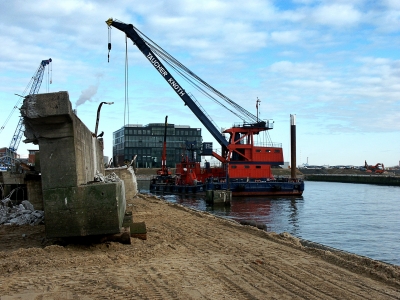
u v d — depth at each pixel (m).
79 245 10.34
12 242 11.56
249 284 7.75
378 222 31.16
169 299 6.57
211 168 64.62
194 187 60.59
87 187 10.02
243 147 57.25
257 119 58.22
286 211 39.56
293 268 9.20
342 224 30.02
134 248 10.41
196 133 135.25
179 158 133.25
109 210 10.05
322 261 10.03
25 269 8.12
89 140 14.55
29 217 15.54
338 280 8.30
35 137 10.05
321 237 23.94
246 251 11.11
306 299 7.01
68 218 10.00
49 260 8.77
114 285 7.19
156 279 7.72
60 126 9.94
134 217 20.00
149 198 39.03
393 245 21.31
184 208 26.38
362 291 7.61
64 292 6.70
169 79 51.69
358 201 51.56
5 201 18.41
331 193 68.75
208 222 18.47
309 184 112.31
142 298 6.57
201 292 7.03
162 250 10.60
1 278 7.48
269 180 58.25
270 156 58.69
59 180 10.02
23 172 19.81
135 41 50.03
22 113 9.61
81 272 8.02
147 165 130.62
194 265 9.09
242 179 57.34
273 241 13.09
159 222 17.95
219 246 11.84
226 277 8.18
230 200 45.75
